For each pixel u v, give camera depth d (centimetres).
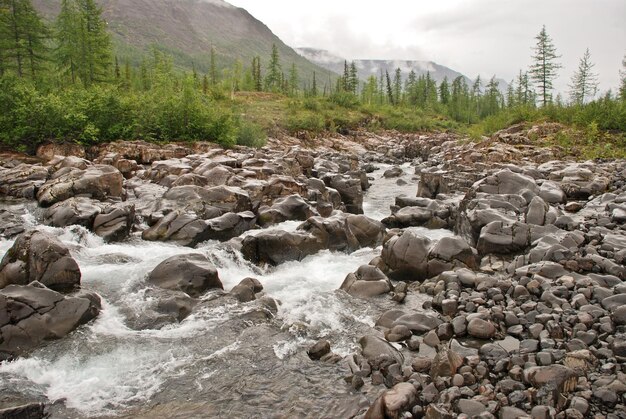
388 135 8806
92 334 1081
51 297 1112
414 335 1081
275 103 9088
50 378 923
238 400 857
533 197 1750
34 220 1922
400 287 1348
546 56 7181
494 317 1064
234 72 10856
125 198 2288
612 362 821
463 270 1345
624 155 3397
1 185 2259
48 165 2656
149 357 1000
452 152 4866
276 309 1245
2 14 4922
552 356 854
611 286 1140
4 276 1258
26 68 5244
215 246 1783
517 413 712
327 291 1389
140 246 1758
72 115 3369
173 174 2656
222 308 1227
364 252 1842
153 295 1288
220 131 4250
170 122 4084
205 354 1015
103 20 6419
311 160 3616
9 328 1017
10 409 780
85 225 1848
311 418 802
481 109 12475
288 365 967
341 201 2780
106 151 3372
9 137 3195
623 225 1563
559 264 1255
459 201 2358
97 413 823
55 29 5994
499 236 1502
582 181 2292
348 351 1026
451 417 718
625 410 705
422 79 13600
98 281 1389
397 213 2255
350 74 12506
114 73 8000
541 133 4516
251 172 2636
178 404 848
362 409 816
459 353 928
